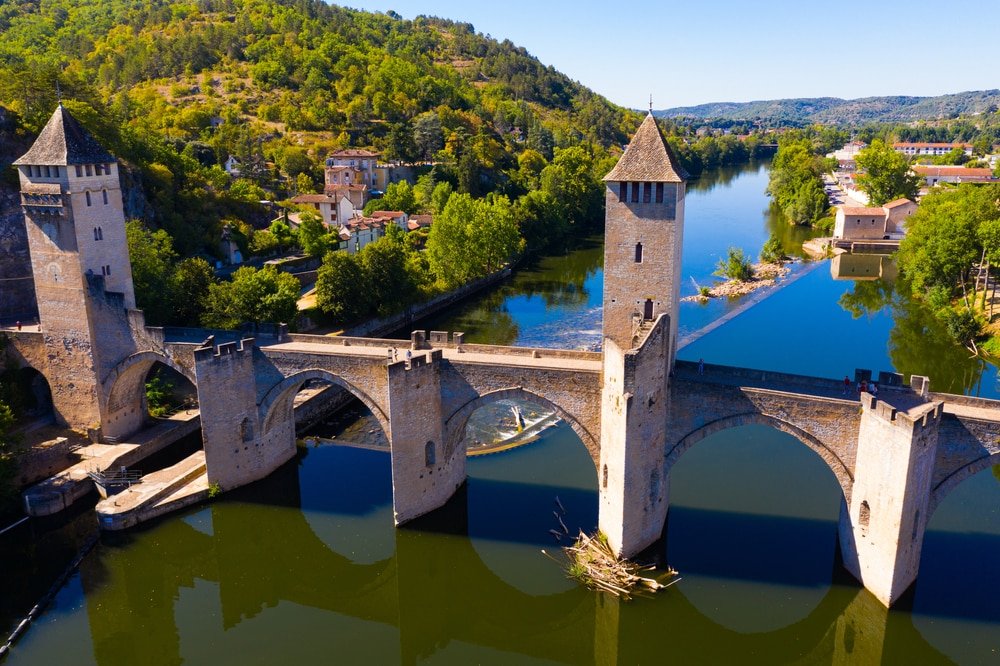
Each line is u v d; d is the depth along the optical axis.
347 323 98.38
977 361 89.25
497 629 50.12
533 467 63.44
